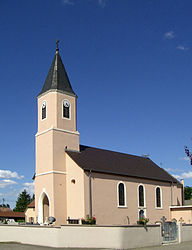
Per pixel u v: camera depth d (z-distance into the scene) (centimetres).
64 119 4066
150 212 4506
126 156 5075
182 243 2939
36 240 2728
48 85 4172
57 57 4347
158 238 2795
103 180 3925
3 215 7200
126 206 4141
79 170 3766
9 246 2619
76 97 4284
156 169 5206
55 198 3731
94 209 3712
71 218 3725
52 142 3875
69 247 2534
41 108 4169
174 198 5025
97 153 4481
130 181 4316
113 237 2495
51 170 3803
